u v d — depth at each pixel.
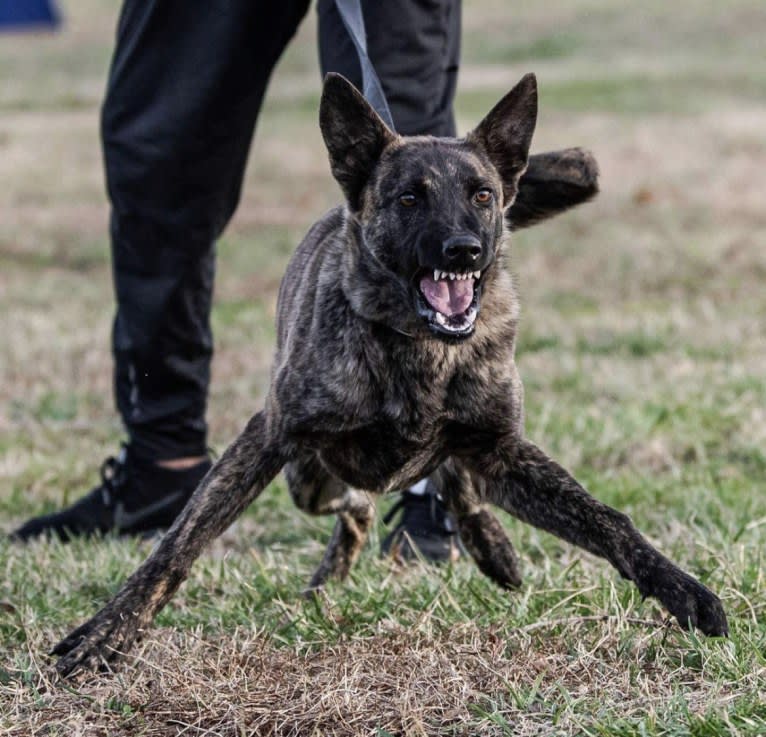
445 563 6.84
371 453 5.74
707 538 6.87
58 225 20.69
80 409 10.94
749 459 8.88
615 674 5.02
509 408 5.67
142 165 7.02
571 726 4.57
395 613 5.91
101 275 17.30
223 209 7.29
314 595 6.04
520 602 5.85
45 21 35.41
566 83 35.56
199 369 7.81
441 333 5.34
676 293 14.66
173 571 5.47
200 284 7.50
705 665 5.00
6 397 11.27
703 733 4.47
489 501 5.87
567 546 7.12
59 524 7.88
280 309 6.34
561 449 9.14
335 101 5.82
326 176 24.72
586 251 17.30
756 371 10.82
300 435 5.65
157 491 7.87
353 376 5.56
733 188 21.84
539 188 6.63
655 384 10.70
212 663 5.22
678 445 9.19
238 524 8.05
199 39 6.76
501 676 4.96
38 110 35.22
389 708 4.78
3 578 6.70
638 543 5.42
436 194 5.63
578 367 11.38
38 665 5.32
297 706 4.82
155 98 6.91
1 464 9.30
